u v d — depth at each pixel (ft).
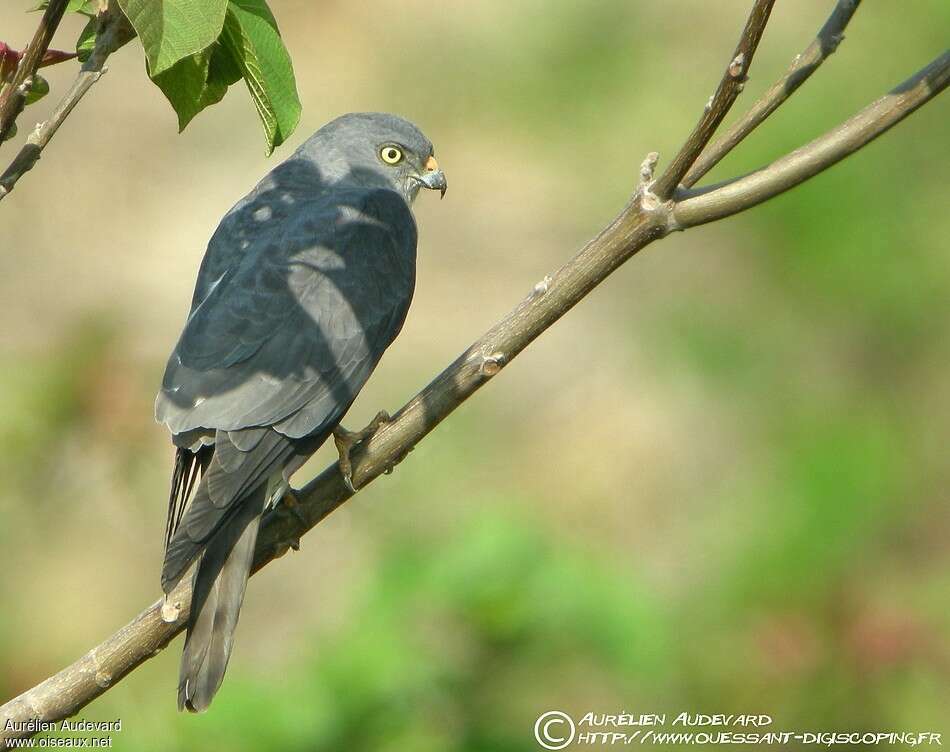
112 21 15.64
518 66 55.83
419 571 27.25
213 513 20.21
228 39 17.22
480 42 58.34
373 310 24.45
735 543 37.06
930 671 32.01
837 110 42.50
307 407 22.62
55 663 38.29
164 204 55.52
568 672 27.76
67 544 38.65
